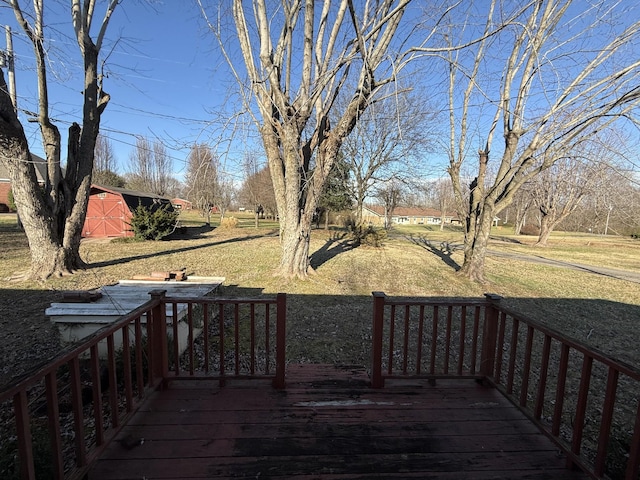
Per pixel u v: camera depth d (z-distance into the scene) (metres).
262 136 6.86
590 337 5.12
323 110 6.64
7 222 20.34
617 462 2.19
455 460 1.93
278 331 2.68
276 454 1.94
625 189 9.80
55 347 4.08
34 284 6.91
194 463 1.85
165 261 10.28
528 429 2.24
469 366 3.92
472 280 8.70
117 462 1.84
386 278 8.65
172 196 31.17
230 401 2.50
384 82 5.06
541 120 6.93
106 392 3.09
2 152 6.50
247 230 23.66
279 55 5.70
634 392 3.46
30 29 6.51
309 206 7.52
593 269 11.89
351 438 2.10
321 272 8.90
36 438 2.28
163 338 2.67
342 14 5.61
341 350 4.25
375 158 17.47
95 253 11.78
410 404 2.52
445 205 38.41
